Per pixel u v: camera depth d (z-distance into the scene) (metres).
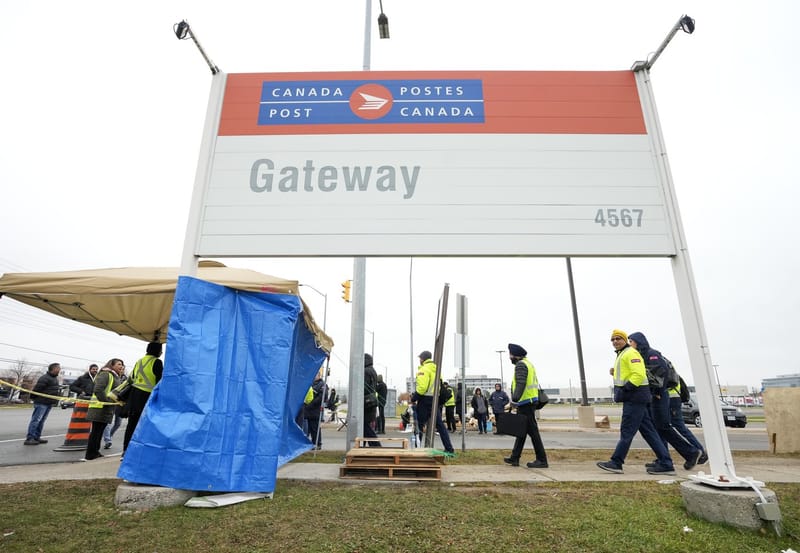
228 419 4.68
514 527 3.70
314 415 9.73
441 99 5.81
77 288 6.02
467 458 7.56
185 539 3.42
